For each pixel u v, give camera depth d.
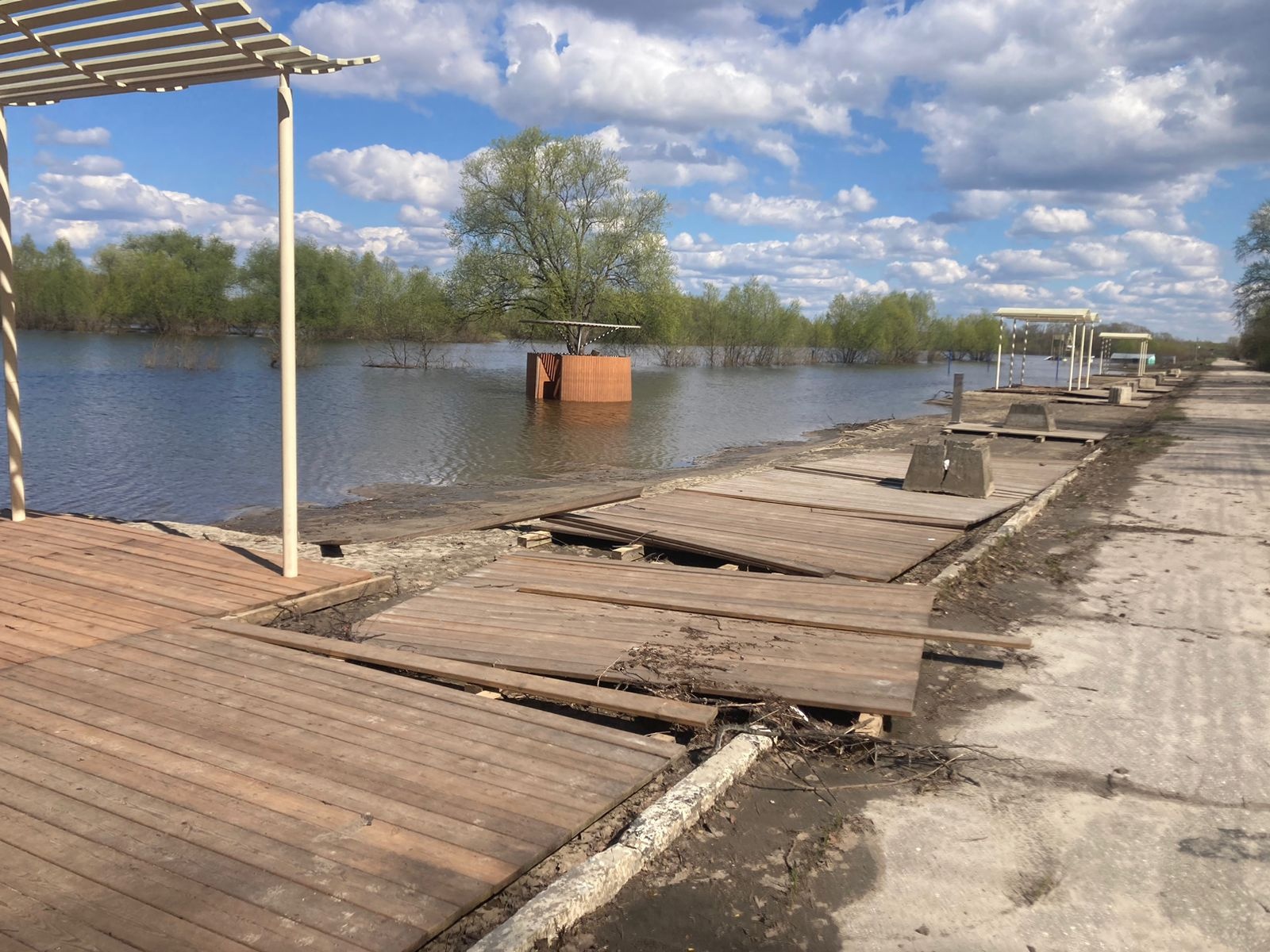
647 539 7.80
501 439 19.00
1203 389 39.09
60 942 2.29
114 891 2.52
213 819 2.92
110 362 38.25
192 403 23.27
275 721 3.69
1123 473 13.08
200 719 3.69
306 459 15.23
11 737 3.48
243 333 71.62
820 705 4.08
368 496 11.81
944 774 3.64
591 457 16.62
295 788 3.14
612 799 3.14
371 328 59.72
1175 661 5.02
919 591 6.01
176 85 5.68
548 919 2.49
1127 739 4.00
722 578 6.30
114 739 3.49
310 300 64.81
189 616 5.04
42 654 4.39
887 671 4.48
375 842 2.81
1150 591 6.50
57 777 3.16
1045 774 3.65
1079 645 5.28
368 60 5.11
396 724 3.70
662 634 5.05
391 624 5.15
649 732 4.04
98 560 6.23
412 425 20.72
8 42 5.27
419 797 3.11
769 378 49.25
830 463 13.38
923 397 35.28
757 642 4.93
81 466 13.55
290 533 5.91
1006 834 3.18
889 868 2.95
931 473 10.53
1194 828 3.23
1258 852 3.08
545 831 2.91
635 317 43.06
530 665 4.49
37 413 19.98
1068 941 2.59
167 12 4.66
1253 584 6.71
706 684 4.28
